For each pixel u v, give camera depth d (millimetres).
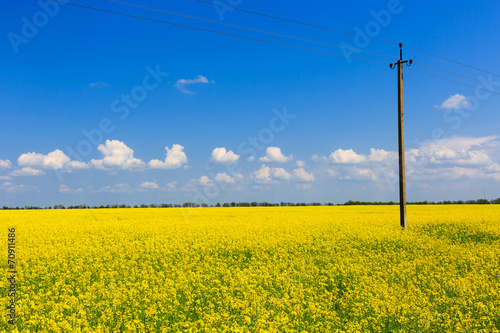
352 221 27000
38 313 8266
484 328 7445
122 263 13250
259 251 15648
